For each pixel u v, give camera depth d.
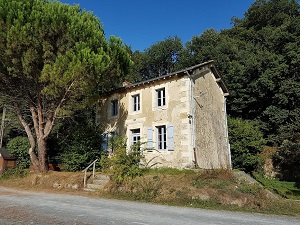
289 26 23.80
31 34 12.05
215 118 16.73
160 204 9.03
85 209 7.74
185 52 32.50
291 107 21.91
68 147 16.20
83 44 12.55
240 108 24.41
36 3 12.93
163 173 11.92
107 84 15.29
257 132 20.45
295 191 13.52
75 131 16.61
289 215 7.64
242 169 19.31
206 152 14.74
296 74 22.02
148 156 15.02
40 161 14.62
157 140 15.12
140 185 10.61
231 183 9.86
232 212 7.85
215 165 15.39
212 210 8.10
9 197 10.09
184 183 10.16
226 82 25.08
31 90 14.56
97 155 15.44
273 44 24.17
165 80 15.33
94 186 11.97
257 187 9.37
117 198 10.23
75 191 11.95
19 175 15.62
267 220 6.78
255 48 27.80
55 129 19.11
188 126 13.73
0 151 18.09
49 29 12.28
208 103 16.17
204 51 27.92
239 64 25.06
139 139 16.11
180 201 9.20
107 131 18.00
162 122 14.95
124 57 15.20
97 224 5.83
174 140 14.14
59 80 12.20
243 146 19.48
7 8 12.07
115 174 11.48
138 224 5.89
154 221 6.26
